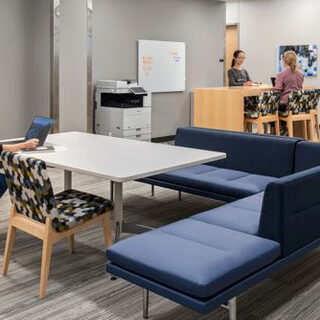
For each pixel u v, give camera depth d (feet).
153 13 25.18
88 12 20.08
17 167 8.47
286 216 7.93
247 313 7.99
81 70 20.18
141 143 12.15
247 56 32.78
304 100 21.26
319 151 11.73
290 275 9.44
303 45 29.91
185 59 27.20
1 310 8.08
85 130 20.66
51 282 9.12
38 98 20.27
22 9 19.75
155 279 6.82
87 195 9.94
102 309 8.14
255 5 31.89
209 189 11.70
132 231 10.28
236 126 20.65
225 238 7.68
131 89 22.17
